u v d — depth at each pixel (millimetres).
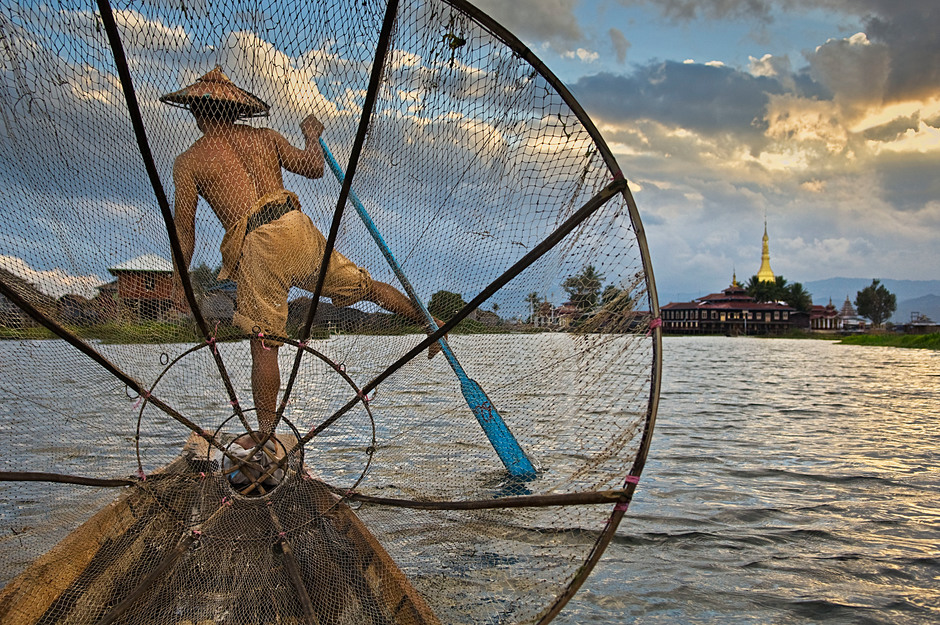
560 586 3527
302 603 3602
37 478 4051
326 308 4883
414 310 4723
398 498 4352
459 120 4031
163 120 4176
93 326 4523
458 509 3982
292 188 4672
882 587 4523
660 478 7188
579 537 3619
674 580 4594
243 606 3672
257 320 4512
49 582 3541
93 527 4008
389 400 4750
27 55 3834
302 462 4500
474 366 4445
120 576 3777
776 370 26203
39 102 3922
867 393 16750
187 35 3936
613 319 3746
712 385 18734
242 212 4434
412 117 4133
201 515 4195
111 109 3959
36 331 4402
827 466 7871
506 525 3891
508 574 3758
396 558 4023
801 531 5562
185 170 4340
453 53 3852
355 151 4199
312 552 3980
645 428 3385
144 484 4293
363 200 4562
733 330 120188
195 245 4551
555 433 3990
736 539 5363
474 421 4395
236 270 4590
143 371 4664
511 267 4148
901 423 11344
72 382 4562
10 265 4148
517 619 3457
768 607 4230
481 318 4410
